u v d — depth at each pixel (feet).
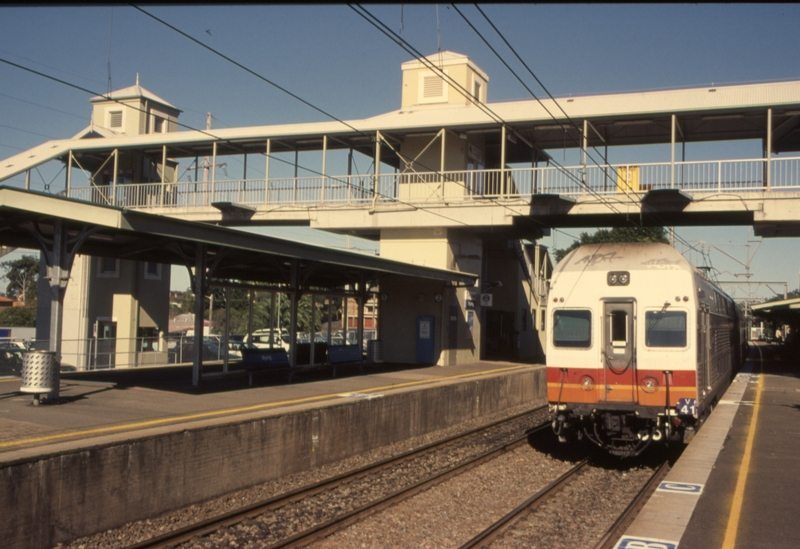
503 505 32.65
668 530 26.08
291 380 59.26
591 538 27.02
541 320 138.10
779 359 155.74
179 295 318.86
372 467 38.88
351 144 95.25
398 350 85.15
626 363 39.63
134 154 107.45
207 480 33.01
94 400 43.37
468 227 85.15
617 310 40.29
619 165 76.13
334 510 31.32
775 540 24.89
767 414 56.95
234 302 173.88
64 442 28.55
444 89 101.65
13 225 40.65
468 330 90.99
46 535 25.89
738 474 35.29
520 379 74.23
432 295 83.97
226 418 35.27
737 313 102.17
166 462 30.89
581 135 84.38
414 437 51.44
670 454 44.86
